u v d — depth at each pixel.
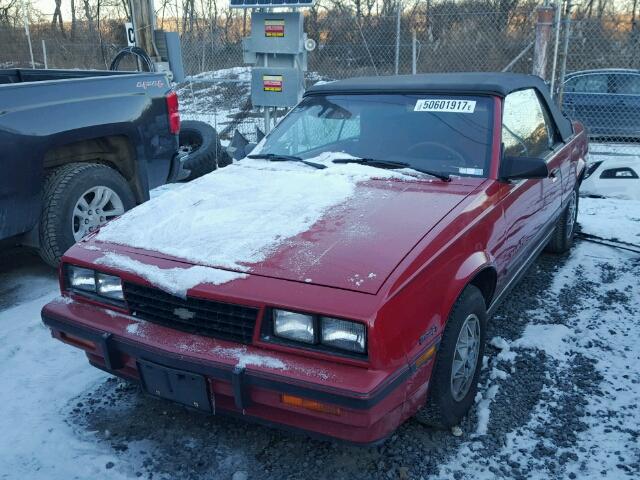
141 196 5.52
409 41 14.55
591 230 5.97
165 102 5.66
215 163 8.16
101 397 3.28
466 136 3.56
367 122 3.88
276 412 2.45
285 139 4.13
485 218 3.06
